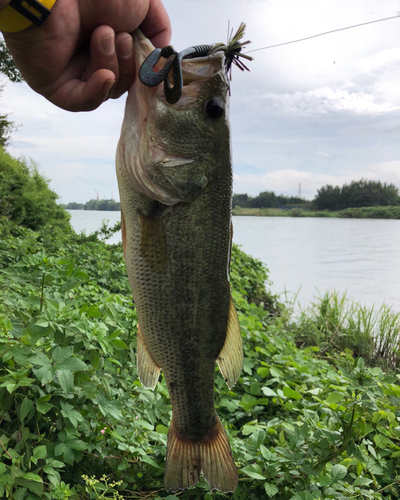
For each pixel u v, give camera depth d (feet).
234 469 1.40
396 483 1.82
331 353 4.38
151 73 0.92
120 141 1.14
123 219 1.20
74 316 1.58
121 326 1.93
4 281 2.09
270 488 1.54
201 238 1.20
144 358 1.29
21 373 1.34
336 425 1.78
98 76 0.98
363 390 1.67
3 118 10.71
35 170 10.31
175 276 1.21
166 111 1.11
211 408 1.39
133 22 1.03
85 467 1.53
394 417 1.93
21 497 1.22
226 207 1.22
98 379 1.56
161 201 1.15
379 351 4.45
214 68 1.14
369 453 1.89
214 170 1.17
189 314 1.25
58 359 1.37
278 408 2.27
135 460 1.60
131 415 1.67
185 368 1.31
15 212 8.78
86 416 1.53
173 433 1.39
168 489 1.37
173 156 1.12
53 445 1.39
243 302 4.10
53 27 0.94
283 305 5.76
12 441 1.35
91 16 0.99
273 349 2.72
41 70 0.99
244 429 1.90
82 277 1.74
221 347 1.34
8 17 0.89
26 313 1.59
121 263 4.13
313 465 1.65
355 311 5.14
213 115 1.15
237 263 5.98
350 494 1.62
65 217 10.40
